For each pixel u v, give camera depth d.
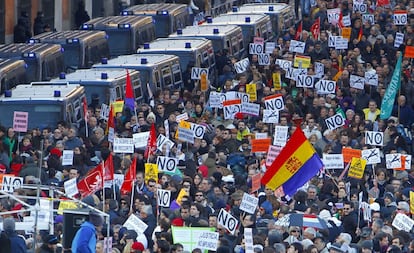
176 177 50.03
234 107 61.62
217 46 77.38
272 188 47.69
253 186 49.00
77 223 36.62
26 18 87.75
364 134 59.03
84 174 51.91
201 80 68.81
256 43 77.75
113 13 102.44
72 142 55.22
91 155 55.53
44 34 73.12
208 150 56.47
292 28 82.00
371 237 45.44
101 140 56.62
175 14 83.00
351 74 70.19
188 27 79.88
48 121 59.41
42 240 38.72
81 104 61.25
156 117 61.56
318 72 70.69
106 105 60.31
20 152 55.44
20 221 40.25
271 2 105.25
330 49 77.69
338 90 67.50
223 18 83.75
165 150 53.97
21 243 37.16
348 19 83.62
